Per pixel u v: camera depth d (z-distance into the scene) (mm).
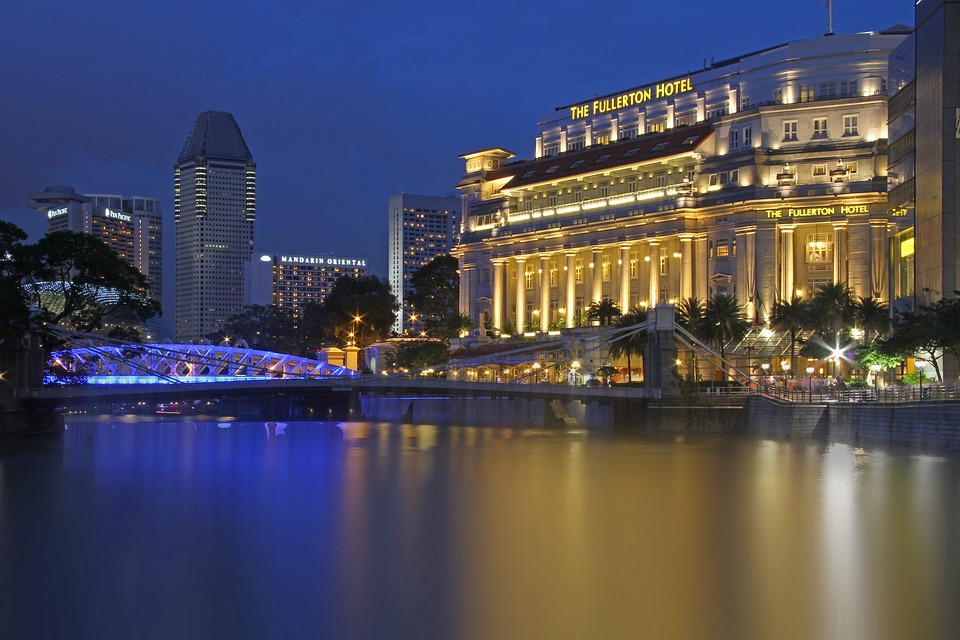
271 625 35750
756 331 144250
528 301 192375
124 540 48781
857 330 127750
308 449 94562
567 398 115312
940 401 78188
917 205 102562
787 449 85875
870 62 148500
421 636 34438
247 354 172000
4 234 112625
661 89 177125
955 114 95250
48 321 116125
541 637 34375
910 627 34812
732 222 151000
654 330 109625
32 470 76000
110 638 34469
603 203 176750
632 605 37500
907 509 54688
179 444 101188
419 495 62625
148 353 136125
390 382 121625
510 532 50312
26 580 41250
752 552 45312
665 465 76125
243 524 52812
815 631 34531
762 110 151375
